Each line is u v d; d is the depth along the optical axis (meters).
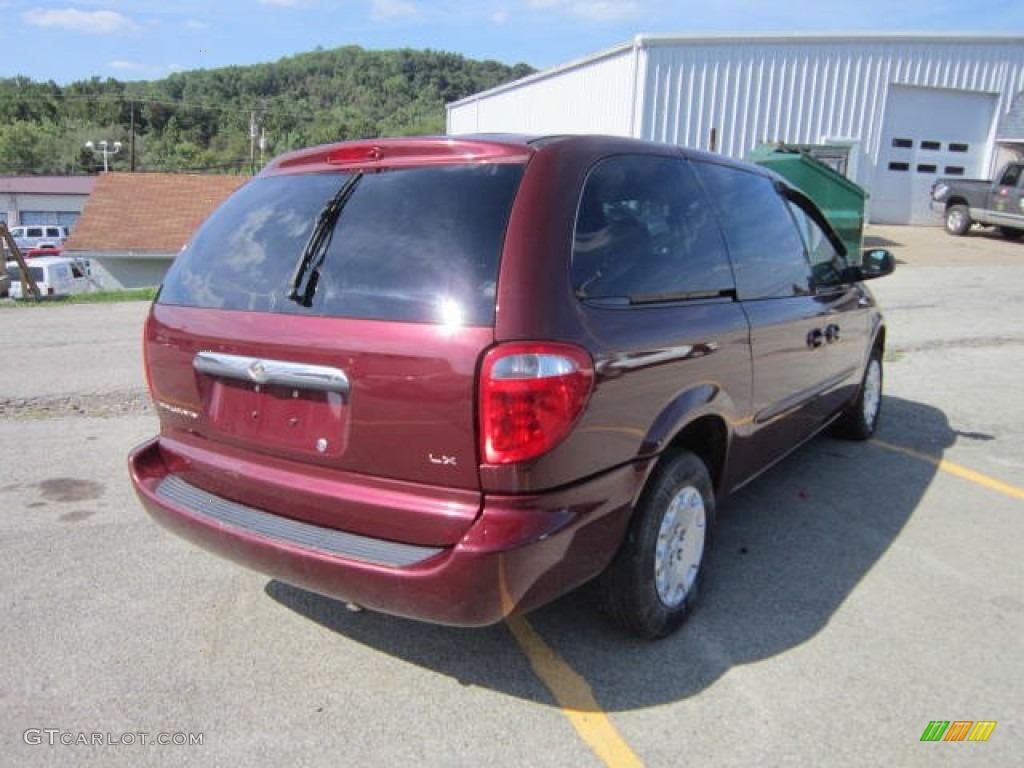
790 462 5.30
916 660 3.04
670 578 3.16
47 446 5.66
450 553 2.41
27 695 2.82
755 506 4.55
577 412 2.47
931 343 9.23
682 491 3.13
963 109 22.00
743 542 4.09
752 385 3.58
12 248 14.52
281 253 2.85
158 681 2.91
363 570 2.48
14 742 2.58
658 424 2.88
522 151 2.69
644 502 2.93
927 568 3.80
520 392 2.35
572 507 2.54
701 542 3.34
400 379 2.45
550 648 3.13
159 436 3.35
